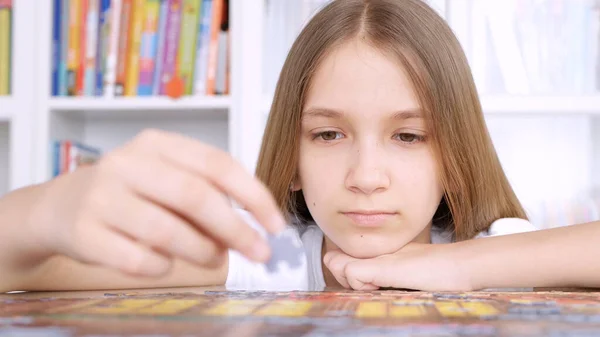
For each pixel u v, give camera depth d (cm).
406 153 81
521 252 68
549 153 180
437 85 84
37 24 167
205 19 163
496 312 32
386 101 79
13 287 51
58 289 59
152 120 192
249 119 158
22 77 166
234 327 27
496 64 158
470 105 94
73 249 36
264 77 161
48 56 167
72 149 167
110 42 166
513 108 154
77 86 168
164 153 34
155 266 33
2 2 169
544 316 31
